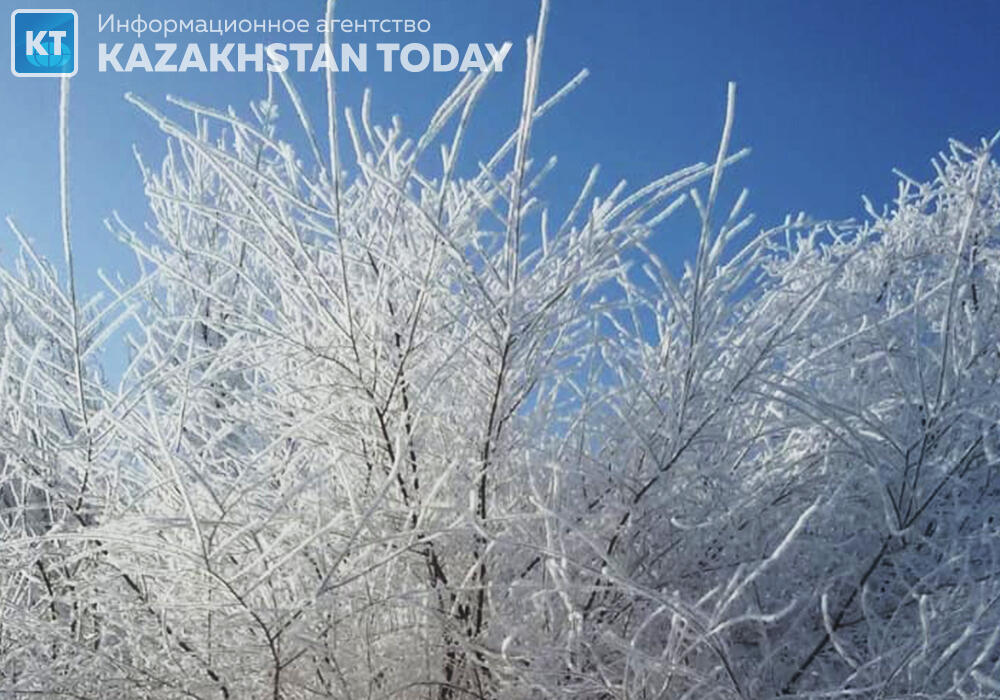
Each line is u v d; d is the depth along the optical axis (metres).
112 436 2.68
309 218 2.38
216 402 3.30
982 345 2.94
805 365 2.95
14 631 2.73
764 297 2.78
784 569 2.87
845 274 3.88
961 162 4.15
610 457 2.89
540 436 2.85
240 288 3.26
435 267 2.49
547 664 2.47
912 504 2.78
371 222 2.62
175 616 2.53
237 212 2.44
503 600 2.66
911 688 2.36
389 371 2.64
